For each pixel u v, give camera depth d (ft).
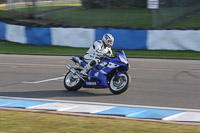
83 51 222.07
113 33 229.25
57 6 334.24
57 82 123.85
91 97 98.32
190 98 96.48
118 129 63.31
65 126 65.46
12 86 116.26
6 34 270.26
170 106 86.43
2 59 193.57
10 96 99.96
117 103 90.12
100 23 280.92
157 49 222.69
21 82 124.06
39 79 130.21
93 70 103.55
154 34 221.87
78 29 236.63
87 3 315.17
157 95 100.73
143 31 224.33
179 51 216.54
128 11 304.50
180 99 95.14
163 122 69.56
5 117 73.00
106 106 85.81
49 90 109.40
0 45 254.06
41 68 158.40
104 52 103.76
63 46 243.19
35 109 82.89
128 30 226.58
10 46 249.34
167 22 275.39
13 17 341.41
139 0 307.17
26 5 347.77
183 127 65.16
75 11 314.55
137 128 64.08
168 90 108.17
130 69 154.51
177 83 120.37
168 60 186.19
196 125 67.31
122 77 101.40
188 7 301.84
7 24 268.41
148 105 87.56
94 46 103.96
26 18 331.16
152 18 263.70
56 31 244.42
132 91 106.83
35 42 252.42
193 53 208.74
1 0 449.48
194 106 86.48
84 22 287.69
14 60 188.75
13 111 79.56
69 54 211.41
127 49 228.22
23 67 161.99
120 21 280.72
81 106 85.87
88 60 105.81
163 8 276.21
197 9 307.58
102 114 77.82
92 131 61.98
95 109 82.38
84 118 72.54
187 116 75.20
